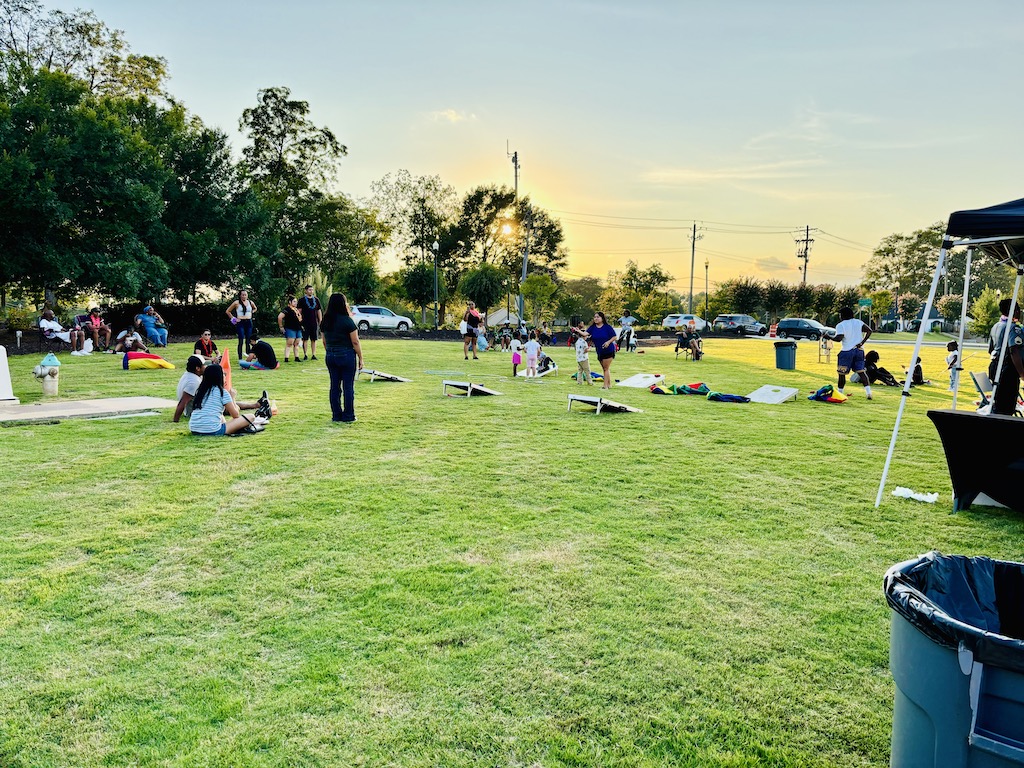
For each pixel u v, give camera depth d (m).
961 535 4.78
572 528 4.79
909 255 82.62
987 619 2.16
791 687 2.87
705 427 9.02
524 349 16.62
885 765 2.40
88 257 21.77
